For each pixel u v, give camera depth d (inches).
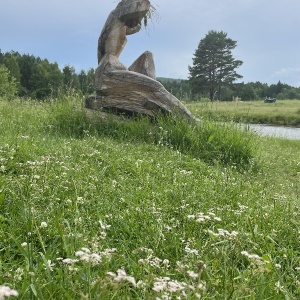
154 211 131.6
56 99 422.9
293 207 171.5
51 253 93.7
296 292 95.7
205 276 90.4
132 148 265.4
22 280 79.7
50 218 115.8
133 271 91.4
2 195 124.0
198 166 241.6
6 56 2422.5
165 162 234.8
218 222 132.1
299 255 122.6
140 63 386.0
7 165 164.6
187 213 136.9
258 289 87.4
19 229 107.1
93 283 74.5
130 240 113.1
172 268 98.7
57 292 76.7
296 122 1196.5
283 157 360.8
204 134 300.7
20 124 318.0
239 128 334.6
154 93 339.9
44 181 141.3
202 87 2576.3
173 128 305.6
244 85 2721.5
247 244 116.6
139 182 178.4
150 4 362.6
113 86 344.2
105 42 362.3
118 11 358.9
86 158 205.3
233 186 192.7
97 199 142.8
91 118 331.9
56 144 239.6
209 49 2549.2
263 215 148.3
